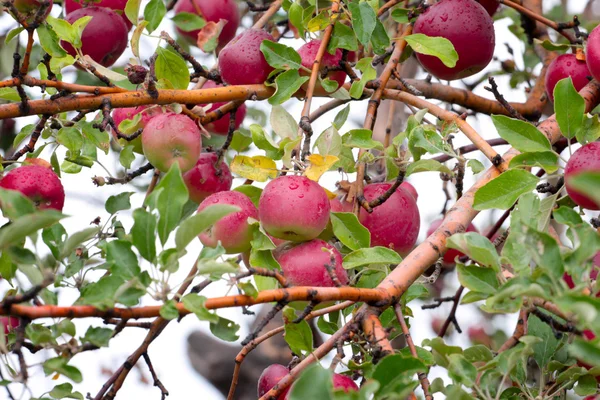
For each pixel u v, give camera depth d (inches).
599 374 98.6
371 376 76.1
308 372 65.4
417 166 110.0
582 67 129.5
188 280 79.3
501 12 186.7
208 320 76.9
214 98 111.3
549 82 132.7
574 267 78.5
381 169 160.9
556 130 117.3
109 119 102.7
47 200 110.1
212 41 140.9
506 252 83.6
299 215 97.6
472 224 147.2
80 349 79.6
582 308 70.9
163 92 107.9
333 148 105.3
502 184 97.1
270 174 103.2
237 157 103.1
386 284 93.2
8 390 89.8
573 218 85.1
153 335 113.7
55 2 151.6
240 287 80.3
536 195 87.5
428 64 132.3
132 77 110.9
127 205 115.2
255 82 114.6
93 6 134.1
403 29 143.6
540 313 82.9
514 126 101.5
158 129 107.5
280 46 112.3
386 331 101.0
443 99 147.4
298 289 83.8
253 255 101.0
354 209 110.6
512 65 182.1
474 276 83.7
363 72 116.3
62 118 124.3
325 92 120.8
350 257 98.7
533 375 126.8
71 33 108.7
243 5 193.6
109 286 77.6
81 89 104.2
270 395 93.1
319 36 122.1
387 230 112.4
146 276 77.6
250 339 83.0
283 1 136.3
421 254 97.5
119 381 112.8
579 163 96.4
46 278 75.0
